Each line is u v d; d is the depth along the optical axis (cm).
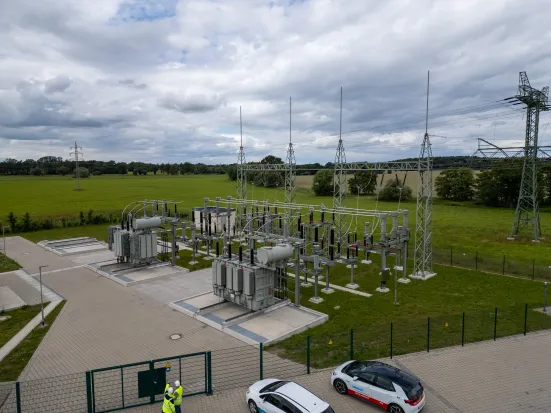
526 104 4722
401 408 1341
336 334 2103
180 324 2267
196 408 1424
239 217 4709
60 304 2628
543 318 2281
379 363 1534
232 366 1753
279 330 2141
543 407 1436
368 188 8325
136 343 2022
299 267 2648
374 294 2800
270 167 4947
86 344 2017
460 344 1953
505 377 1641
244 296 2377
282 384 1397
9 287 3011
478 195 9100
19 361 1839
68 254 4119
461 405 1451
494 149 5050
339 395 1518
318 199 8031
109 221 6394
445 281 3095
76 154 12406
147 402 1459
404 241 3055
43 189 12225
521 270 3350
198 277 3228
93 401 1366
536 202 5397
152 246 3388
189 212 7294
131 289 2927
